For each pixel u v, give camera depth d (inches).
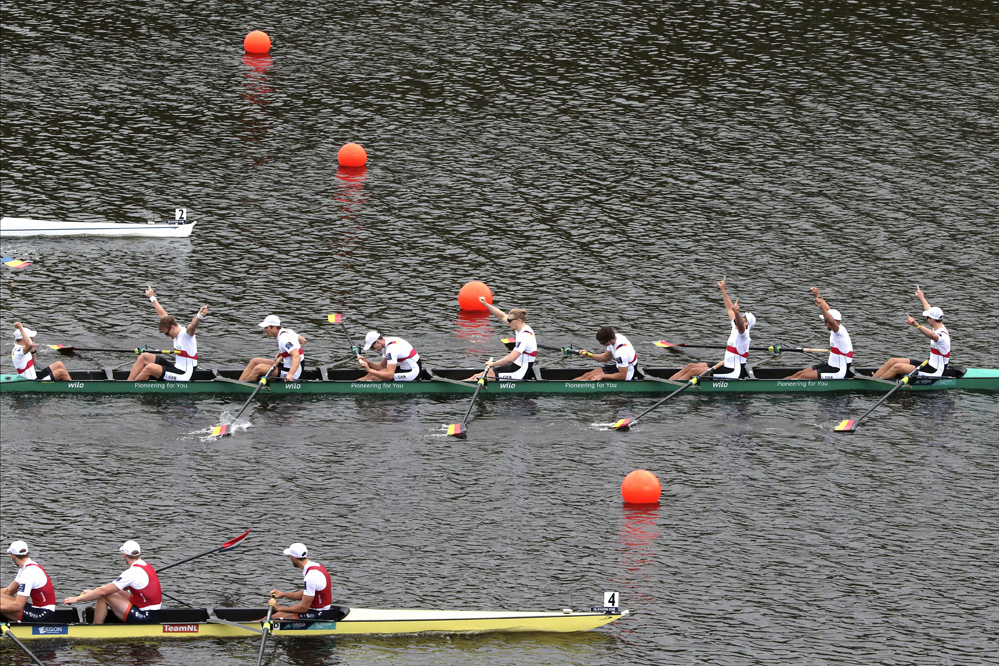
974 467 4960.6
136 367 5433.1
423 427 5231.3
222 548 4057.6
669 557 4350.4
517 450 5059.1
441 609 4025.6
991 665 3811.5
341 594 4101.9
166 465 4867.1
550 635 3944.4
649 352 5880.9
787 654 3855.8
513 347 5826.8
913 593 4165.8
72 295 6264.8
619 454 5044.3
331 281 6491.1
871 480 4857.3
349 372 5521.7
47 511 4520.2
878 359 5816.9
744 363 5580.7
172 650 3860.7
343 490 4729.3
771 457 5032.0
